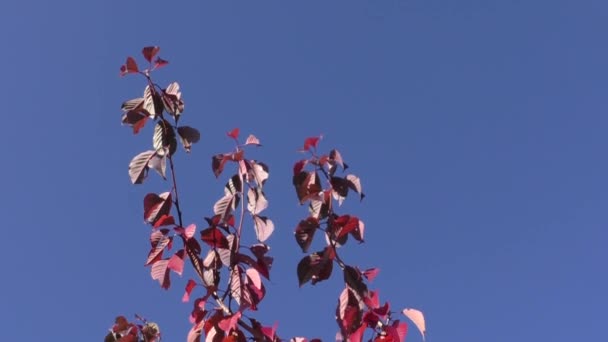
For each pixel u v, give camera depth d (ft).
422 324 10.85
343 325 10.84
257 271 11.19
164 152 12.28
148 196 11.89
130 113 12.48
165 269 11.44
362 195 11.89
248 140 12.62
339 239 11.48
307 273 11.27
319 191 11.81
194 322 11.00
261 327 10.96
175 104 12.71
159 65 12.79
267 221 11.94
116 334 13.01
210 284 11.33
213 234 11.39
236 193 12.25
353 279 11.12
